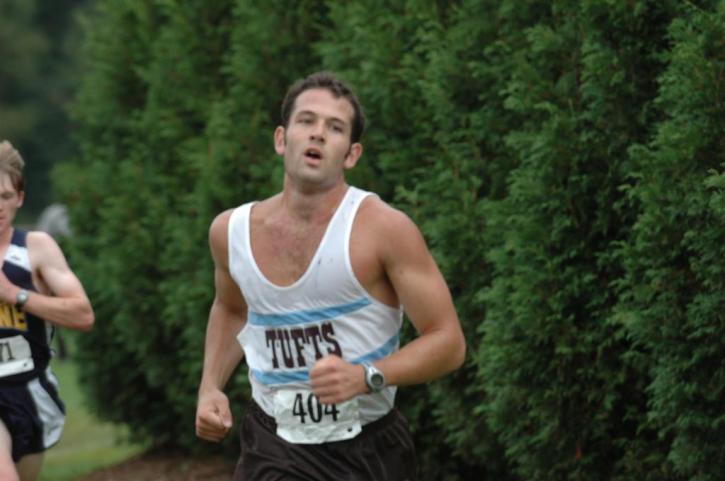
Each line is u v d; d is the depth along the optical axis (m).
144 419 26.94
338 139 11.70
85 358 26.97
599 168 15.93
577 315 16.28
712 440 14.57
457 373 18.05
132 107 26.78
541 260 16.27
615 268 15.81
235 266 12.14
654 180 14.53
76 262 26.91
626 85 15.44
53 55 135.62
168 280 24.50
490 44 17.73
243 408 22.84
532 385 16.58
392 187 19.55
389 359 11.45
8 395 14.99
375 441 12.26
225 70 22.64
